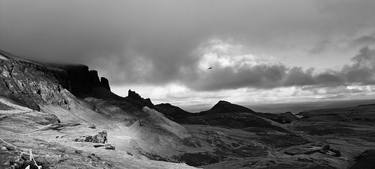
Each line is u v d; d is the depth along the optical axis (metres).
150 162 88.75
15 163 42.78
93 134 140.75
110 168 63.78
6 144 51.84
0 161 41.91
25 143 65.75
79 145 101.06
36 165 45.56
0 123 141.25
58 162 53.41
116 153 93.06
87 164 58.41
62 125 163.88
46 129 148.38
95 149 94.81
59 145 73.50
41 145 66.94
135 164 79.38
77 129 153.00
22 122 154.62
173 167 87.06
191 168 89.69
